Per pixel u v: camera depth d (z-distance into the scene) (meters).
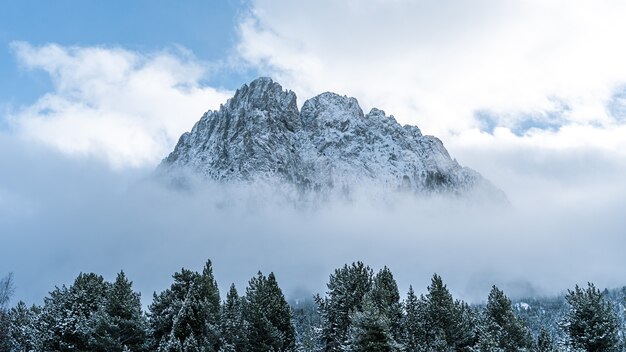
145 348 52.94
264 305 58.59
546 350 65.94
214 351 52.66
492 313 64.69
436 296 62.62
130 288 55.59
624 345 58.66
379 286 61.75
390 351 48.56
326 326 62.31
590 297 56.25
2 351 64.62
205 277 57.84
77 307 55.44
